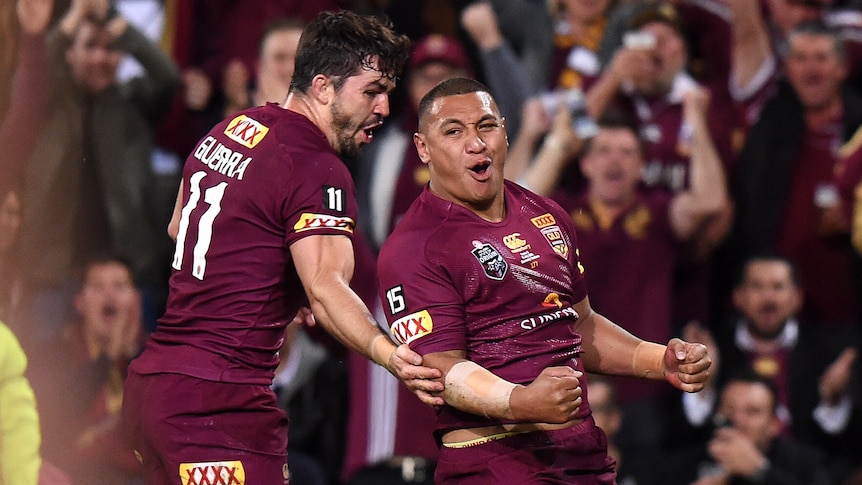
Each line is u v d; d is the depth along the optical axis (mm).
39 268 25172
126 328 24375
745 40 31781
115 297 24312
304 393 25422
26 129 25297
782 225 29094
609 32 29422
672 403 26328
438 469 15273
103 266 24391
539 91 29922
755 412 25656
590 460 14984
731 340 27984
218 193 15219
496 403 13406
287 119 15336
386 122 28688
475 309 14688
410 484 24047
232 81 28969
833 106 29281
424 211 15055
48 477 18109
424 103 15102
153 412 15133
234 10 30188
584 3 30172
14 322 23203
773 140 29281
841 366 27531
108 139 26922
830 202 28594
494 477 14719
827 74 28922
